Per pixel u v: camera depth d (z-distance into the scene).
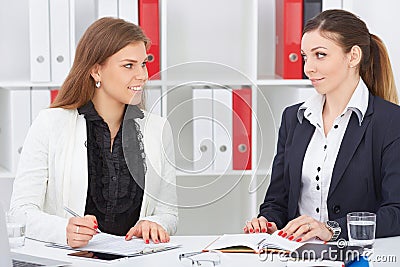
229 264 2.53
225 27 4.80
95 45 3.25
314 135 3.20
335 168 3.10
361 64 3.16
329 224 2.85
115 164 3.33
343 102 3.13
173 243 2.86
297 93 4.34
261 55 4.80
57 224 2.88
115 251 2.72
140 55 3.23
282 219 3.24
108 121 3.35
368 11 4.58
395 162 3.02
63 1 4.34
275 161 3.36
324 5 4.37
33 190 3.20
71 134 3.28
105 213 3.31
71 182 3.26
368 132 3.07
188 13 4.78
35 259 2.57
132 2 4.36
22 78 4.73
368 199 3.09
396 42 4.60
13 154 4.35
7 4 4.70
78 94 3.33
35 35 4.33
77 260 2.61
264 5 4.77
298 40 4.38
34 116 4.36
